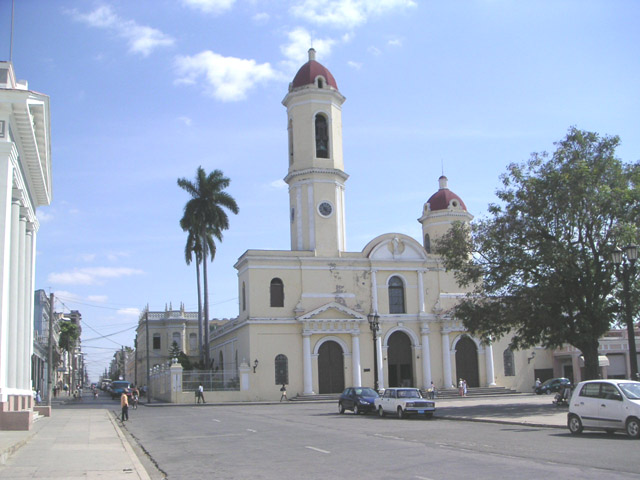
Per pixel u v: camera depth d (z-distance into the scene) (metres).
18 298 27.23
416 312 56.41
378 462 15.23
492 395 54.50
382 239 56.66
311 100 56.38
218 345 65.75
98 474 14.24
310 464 15.30
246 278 54.34
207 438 22.80
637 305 32.22
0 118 22.45
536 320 33.03
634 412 18.72
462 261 35.91
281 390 51.59
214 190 60.25
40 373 66.19
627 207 31.73
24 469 15.02
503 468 13.62
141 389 78.38
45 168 28.72
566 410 31.12
